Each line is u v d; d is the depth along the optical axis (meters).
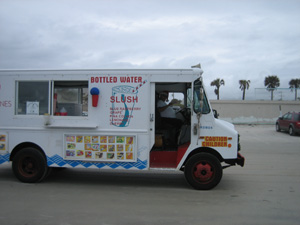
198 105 5.84
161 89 6.71
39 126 6.15
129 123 5.95
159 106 6.61
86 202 5.07
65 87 6.19
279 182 6.61
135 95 5.94
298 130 17.30
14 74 6.22
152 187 6.15
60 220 4.24
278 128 20.64
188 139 6.35
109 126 5.98
